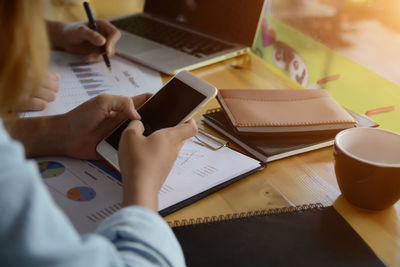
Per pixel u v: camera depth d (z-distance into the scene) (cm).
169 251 40
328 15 127
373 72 111
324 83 133
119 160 53
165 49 112
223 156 68
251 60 113
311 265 47
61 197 57
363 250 50
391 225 55
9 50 34
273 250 49
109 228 40
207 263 47
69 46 113
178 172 63
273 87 97
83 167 65
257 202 59
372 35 111
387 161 60
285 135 72
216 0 118
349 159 55
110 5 154
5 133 31
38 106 83
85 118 66
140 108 71
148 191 48
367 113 109
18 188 27
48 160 67
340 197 61
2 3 33
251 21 112
